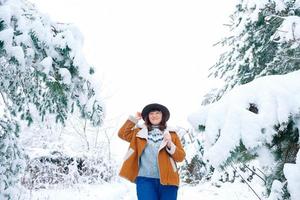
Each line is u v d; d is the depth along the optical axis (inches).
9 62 175.6
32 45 179.8
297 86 123.9
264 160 124.0
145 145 179.5
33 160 402.0
